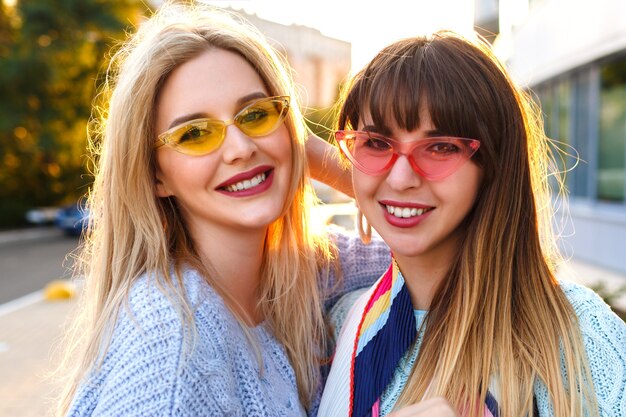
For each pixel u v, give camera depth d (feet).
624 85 24.48
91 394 4.08
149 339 3.98
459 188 4.34
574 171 30.60
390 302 4.94
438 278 4.79
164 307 4.14
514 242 4.47
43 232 69.15
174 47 4.66
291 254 5.58
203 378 3.95
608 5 23.04
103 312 4.41
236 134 4.73
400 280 4.88
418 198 4.40
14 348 20.68
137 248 4.62
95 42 72.95
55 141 70.74
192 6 5.29
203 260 4.96
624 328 4.24
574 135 30.60
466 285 4.45
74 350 5.15
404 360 4.69
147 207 4.71
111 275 4.74
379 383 4.67
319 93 112.57
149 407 3.75
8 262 46.29
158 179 4.93
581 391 4.06
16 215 74.43
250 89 4.84
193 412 3.84
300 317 5.57
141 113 4.67
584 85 29.07
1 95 69.26
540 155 4.94
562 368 4.22
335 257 6.18
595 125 27.58
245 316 5.17
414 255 4.55
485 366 4.25
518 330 4.37
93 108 6.18
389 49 4.52
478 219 4.50
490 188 4.45
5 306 29.27
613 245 25.17
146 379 3.84
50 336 22.45
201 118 4.68
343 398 4.88
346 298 5.98
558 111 33.63
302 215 5.77
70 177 79.36
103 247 4.78
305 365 5.46
